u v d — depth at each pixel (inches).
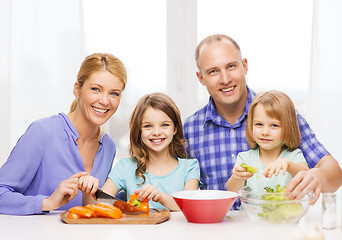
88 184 51.3
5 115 88.0
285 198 44.6
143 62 93.6
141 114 63.1
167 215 48.6
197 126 69.4
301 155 60.7
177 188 63.3
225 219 48.2
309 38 89.9
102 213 47.3
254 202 44.5
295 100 90.6
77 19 89.5
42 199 52.9
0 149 87.9
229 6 91.4
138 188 63.6
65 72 89.6
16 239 40.8
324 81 87.4
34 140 61.1
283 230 42.7
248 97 67.5
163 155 65.0
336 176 55.6
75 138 63.4
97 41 93.1
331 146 87.1
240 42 91.1
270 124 59.1
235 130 67.0
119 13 93.4
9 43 88.2
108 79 60.0
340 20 87.0
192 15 92.4
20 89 89.4
